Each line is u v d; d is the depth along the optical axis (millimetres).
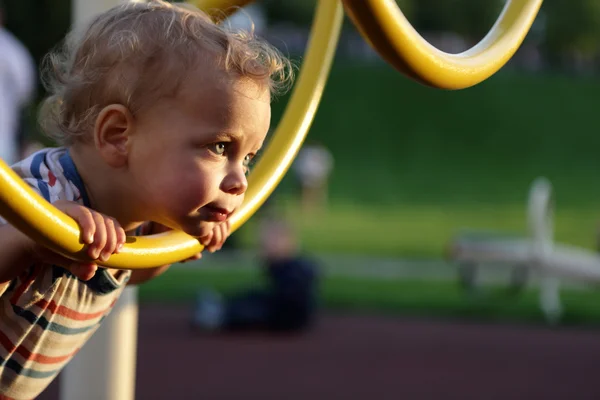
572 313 7637
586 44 40688
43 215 1111
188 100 1257
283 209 15109
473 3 38562
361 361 5918
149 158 1277
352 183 19984
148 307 7391
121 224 1379
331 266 9578
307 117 1720
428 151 25062
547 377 5641
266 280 8289
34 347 1441
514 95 29500
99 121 1294
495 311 7617
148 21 1319
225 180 1283
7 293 1381
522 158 25047
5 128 6336
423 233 12852
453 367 5816
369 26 1271
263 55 1321
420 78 1354
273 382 5301
